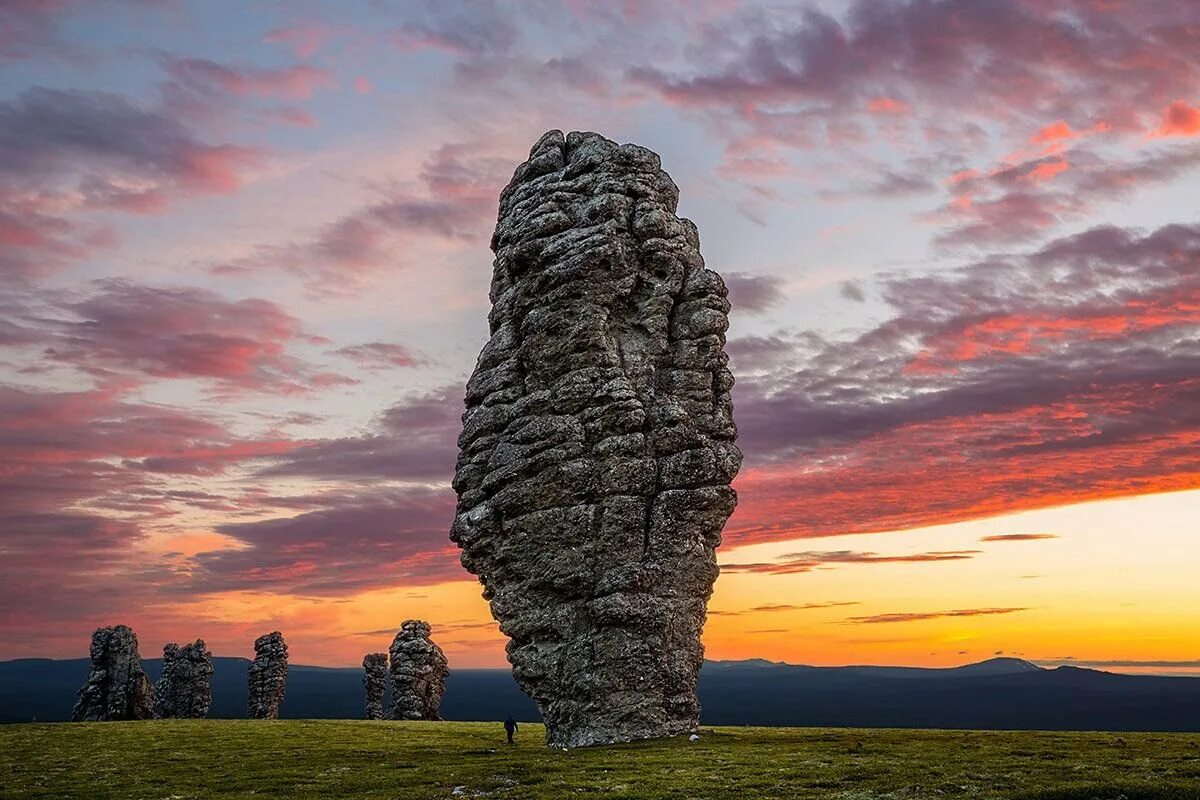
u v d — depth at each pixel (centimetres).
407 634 13875
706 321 8338
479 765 6619
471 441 8375
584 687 7444
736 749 6606
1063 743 6500
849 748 6450
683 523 7825
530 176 8844
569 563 7688
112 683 13212
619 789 5241
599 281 8144
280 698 15288
